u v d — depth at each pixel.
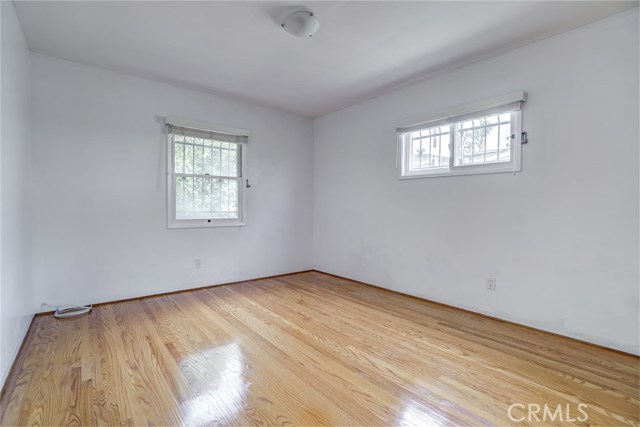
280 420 1.55
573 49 2.48
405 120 3.67
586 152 2.43
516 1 2.14
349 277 4.50
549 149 2.61
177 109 3.72
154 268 3.61
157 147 3.59
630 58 2.24
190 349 2.29
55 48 2.83
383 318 2.97
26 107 2.69
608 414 1.61
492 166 2.96
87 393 1.74
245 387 1.82
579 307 2.47
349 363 2.11
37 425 1.49
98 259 3.25
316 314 3.07
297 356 2.21
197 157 3.92
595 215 2.39
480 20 2.37
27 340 2.41
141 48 2.83
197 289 3.93
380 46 2.77
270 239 4.62
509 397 1.75
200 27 2.49
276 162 4.65
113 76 3.30
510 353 2.27
